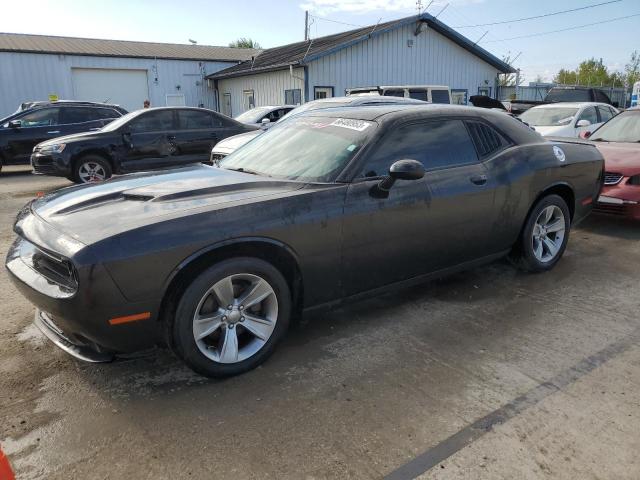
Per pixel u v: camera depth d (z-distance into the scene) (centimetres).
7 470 199
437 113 392
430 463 228
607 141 739
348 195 324
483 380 296
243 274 290
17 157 1220
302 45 2453
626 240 597
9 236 623
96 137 947
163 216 273
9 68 2159
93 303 249
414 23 2030
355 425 255
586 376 300
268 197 303
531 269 468
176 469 226
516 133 443
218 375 293
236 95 2420
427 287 445
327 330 363
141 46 2714
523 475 220
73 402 277
